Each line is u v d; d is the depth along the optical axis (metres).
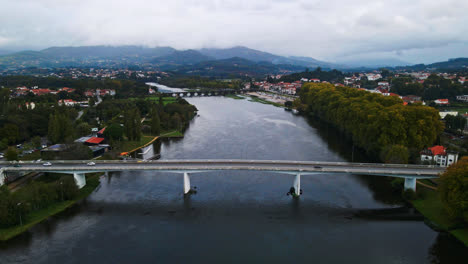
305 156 194.12
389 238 106.88
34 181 147.62
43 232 111.88
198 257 97.69
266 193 143.75
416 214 122.94
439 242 104.00
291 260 96.00
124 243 105.44
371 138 185.50
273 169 140.50
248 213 125.62
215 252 100.19
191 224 117.75
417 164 156.38
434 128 180.62
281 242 105.62
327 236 108.81
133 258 97.31
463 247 100.88
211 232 112.25
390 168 142.25
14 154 165.62
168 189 149.00
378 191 144.12
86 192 143.75
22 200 119.12
